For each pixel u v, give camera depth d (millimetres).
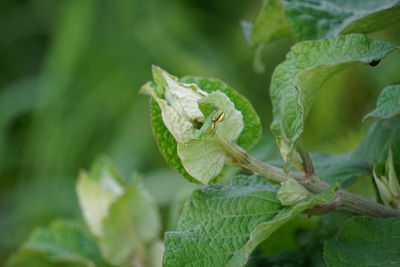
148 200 726
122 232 724
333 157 663
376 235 575
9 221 1650
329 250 577
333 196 549
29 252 768
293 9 634
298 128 564
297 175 587
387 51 561
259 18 672
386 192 602
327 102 1444
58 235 762
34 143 1788
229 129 579
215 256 562
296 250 668
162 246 726
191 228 577
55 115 1788
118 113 1809
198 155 576
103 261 747
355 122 1430
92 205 744
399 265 557
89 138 1793
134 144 1698
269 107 1770
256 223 575
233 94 608
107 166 755
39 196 1674
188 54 1780
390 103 560
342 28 612
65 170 1754
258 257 660
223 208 581
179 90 575
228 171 613
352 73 1418
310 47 579
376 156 642
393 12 600
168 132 596
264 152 778
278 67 589
